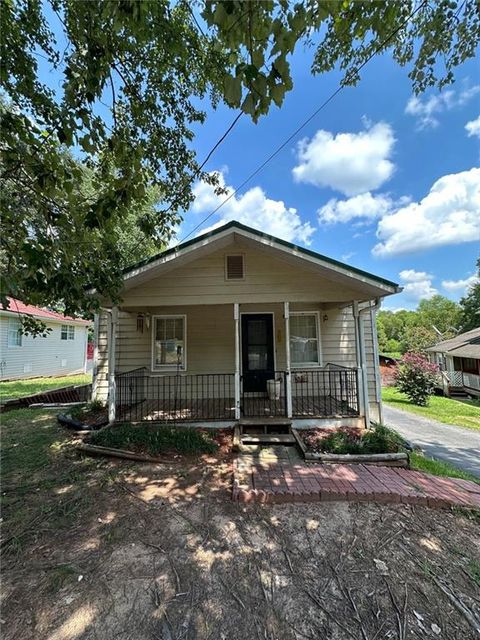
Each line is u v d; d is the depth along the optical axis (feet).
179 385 25.14
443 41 12.30
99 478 13.08
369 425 19.35
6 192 10.68
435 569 7.91
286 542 8.98
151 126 15.64
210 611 6.66
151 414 20.61
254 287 19.39
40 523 9.89
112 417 19.19
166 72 13.97
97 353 24.93
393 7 7.88
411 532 9.49
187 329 25.53
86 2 8.78
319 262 17.94
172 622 6.40
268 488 11.80
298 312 25.66
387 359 74.38
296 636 6.08
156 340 25.49
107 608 6.73
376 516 10.34
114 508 10.77
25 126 9.87
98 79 9.70
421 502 11.14
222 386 25.21
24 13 11.00
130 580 7.52
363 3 7.84
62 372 58.70
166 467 14.20
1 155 9.50
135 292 19.27
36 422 21.83
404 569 7.90
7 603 6.84
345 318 25.67
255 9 4.98
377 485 12.18
